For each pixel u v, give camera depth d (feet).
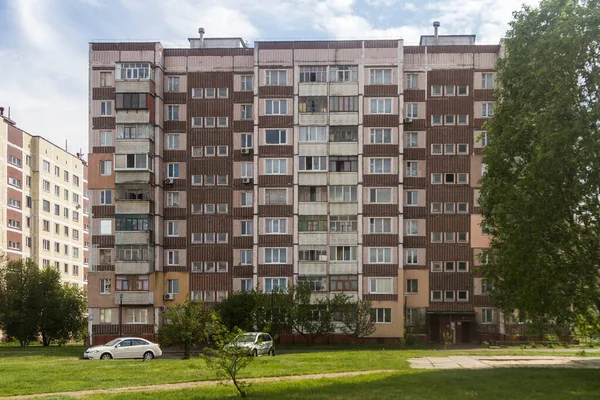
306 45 230.07
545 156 100.63
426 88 231.50
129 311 225.76
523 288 107.86
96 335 224.53
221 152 233.76
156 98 230.68
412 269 226.17
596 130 100.94
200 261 230.68
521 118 113.29
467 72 231.09
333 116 227.40
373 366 116.37
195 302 174.40
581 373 100.68
